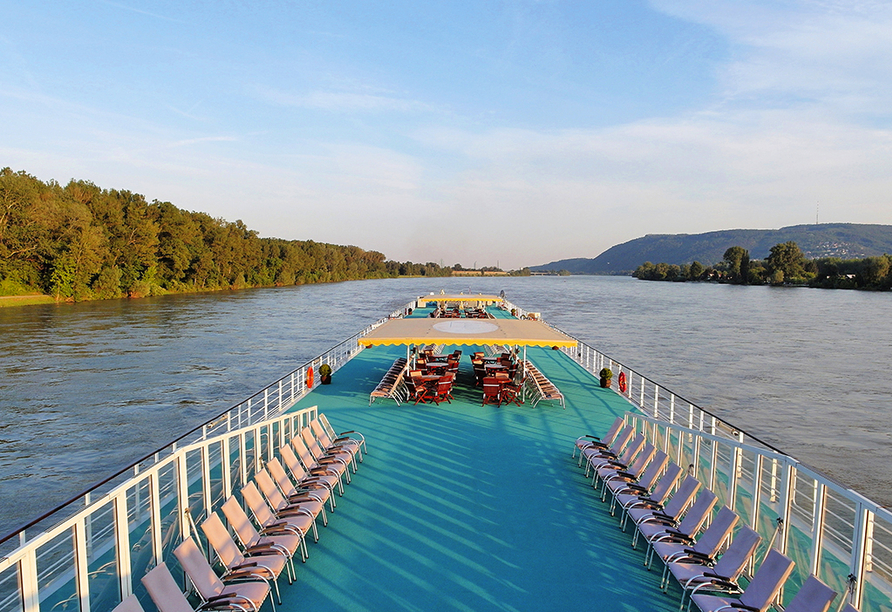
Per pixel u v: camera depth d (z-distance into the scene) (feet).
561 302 299.79
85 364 110.63
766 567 16.81
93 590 20.12
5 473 56.80
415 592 20.25
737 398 90.94
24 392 88.89
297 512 23.26
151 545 19.17
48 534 14.08
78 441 66.59
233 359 117.29
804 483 52.03
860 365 119.65
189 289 294.25
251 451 36.17
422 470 32.60
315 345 135.54
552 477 31.60
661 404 84.69
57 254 201.77
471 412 46.55
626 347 141.18
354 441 34.09
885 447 67.87
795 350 138.82
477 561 22.44
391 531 24.97
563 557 22.82
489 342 50.24
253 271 370.53
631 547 23.72
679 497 23.38
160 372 104.22
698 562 19.42
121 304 220.43
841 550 22.48
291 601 19.60
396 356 79.61
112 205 233.35
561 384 59.52
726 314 228.63
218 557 20.12
